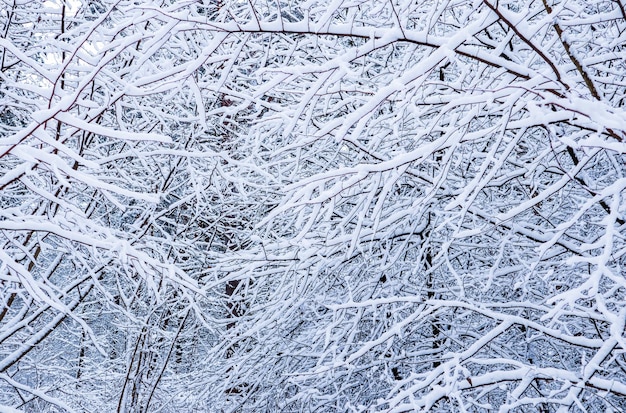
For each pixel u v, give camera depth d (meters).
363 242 5.86
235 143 7.32
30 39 5.44
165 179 7.14
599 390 3.89
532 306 4.50
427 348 6.34
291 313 6.40
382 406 6.48
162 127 7.02
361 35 3.21
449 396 3.85
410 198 5.65
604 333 4.87
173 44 5.50
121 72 4.97
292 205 3.60
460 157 3.97
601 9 4.51
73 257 5.05
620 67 4.23
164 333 7.73
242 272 6.47
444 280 5.96
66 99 3.27
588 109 2.51
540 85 3.05
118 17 5.45
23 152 3.45
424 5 4.54
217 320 7.23
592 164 4.39
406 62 4.45
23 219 4.45
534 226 5.20
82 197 6.51
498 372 3.80
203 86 3.57
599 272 2.43
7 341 6.17
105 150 6.79
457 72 5.67
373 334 5.89
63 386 7.15
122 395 7.96
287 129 3.34
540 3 4.54
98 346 4.28
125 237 6.49
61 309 3.52
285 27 3.18
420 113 3.29
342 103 4.00
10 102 5.12
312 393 6.05
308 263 5.88
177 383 8.83
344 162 6.54
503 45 3.36
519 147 5.93
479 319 6.17
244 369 7.00
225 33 3.23
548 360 5.95
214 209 8.40
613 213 2.58
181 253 8.67
